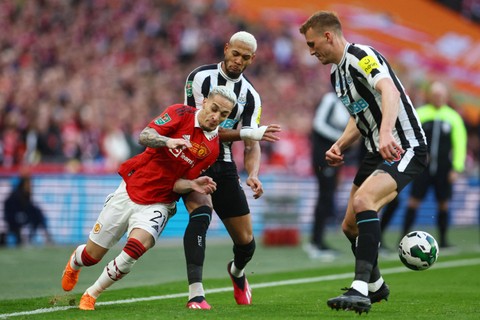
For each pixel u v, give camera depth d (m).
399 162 21.31
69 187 50.03
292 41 89.44
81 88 65.94
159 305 23.72
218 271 36.75
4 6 74.94
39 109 56.94
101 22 78.25
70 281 23.00
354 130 23.55
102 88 68.06
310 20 21.95
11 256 42.03
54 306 23.20
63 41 74.88
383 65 21.34
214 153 21.86
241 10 92.50
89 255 22.22
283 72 84.94
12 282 31.44
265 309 22.31
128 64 76.06
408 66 99.06
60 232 49.81
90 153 58.72
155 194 21.62
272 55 85.69
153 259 41.50
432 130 46.19
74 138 57.84
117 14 79.56
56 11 76.94
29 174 47.97
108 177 51.34
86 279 32.03
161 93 71.75
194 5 86.19
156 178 21.53
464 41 105.25
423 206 64.94
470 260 42.00
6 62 69.25
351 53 21.50
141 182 21.62
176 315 20.36
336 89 22.27
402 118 21.61
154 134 21.16
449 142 46.41
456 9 109.50
